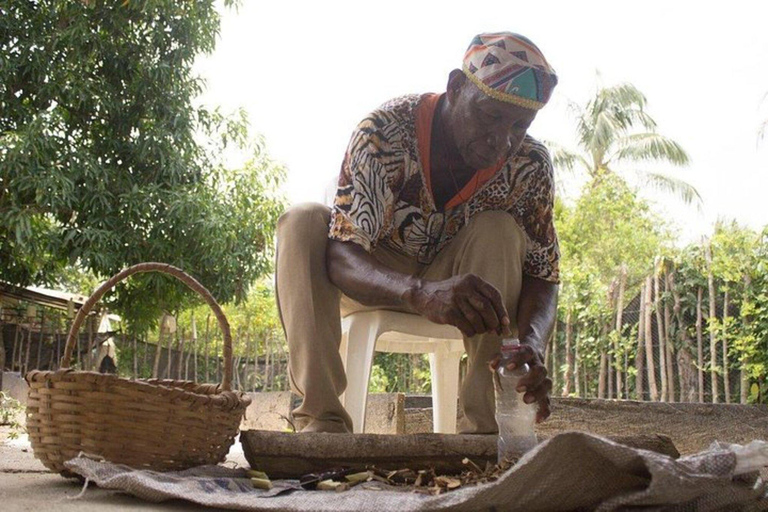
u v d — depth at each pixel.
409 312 3.10
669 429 5.05
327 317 2.73
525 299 2.94
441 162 2.90
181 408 2.23
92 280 18.28
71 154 10.55
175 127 11.66
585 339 7.91
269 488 2.06
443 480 2.04
